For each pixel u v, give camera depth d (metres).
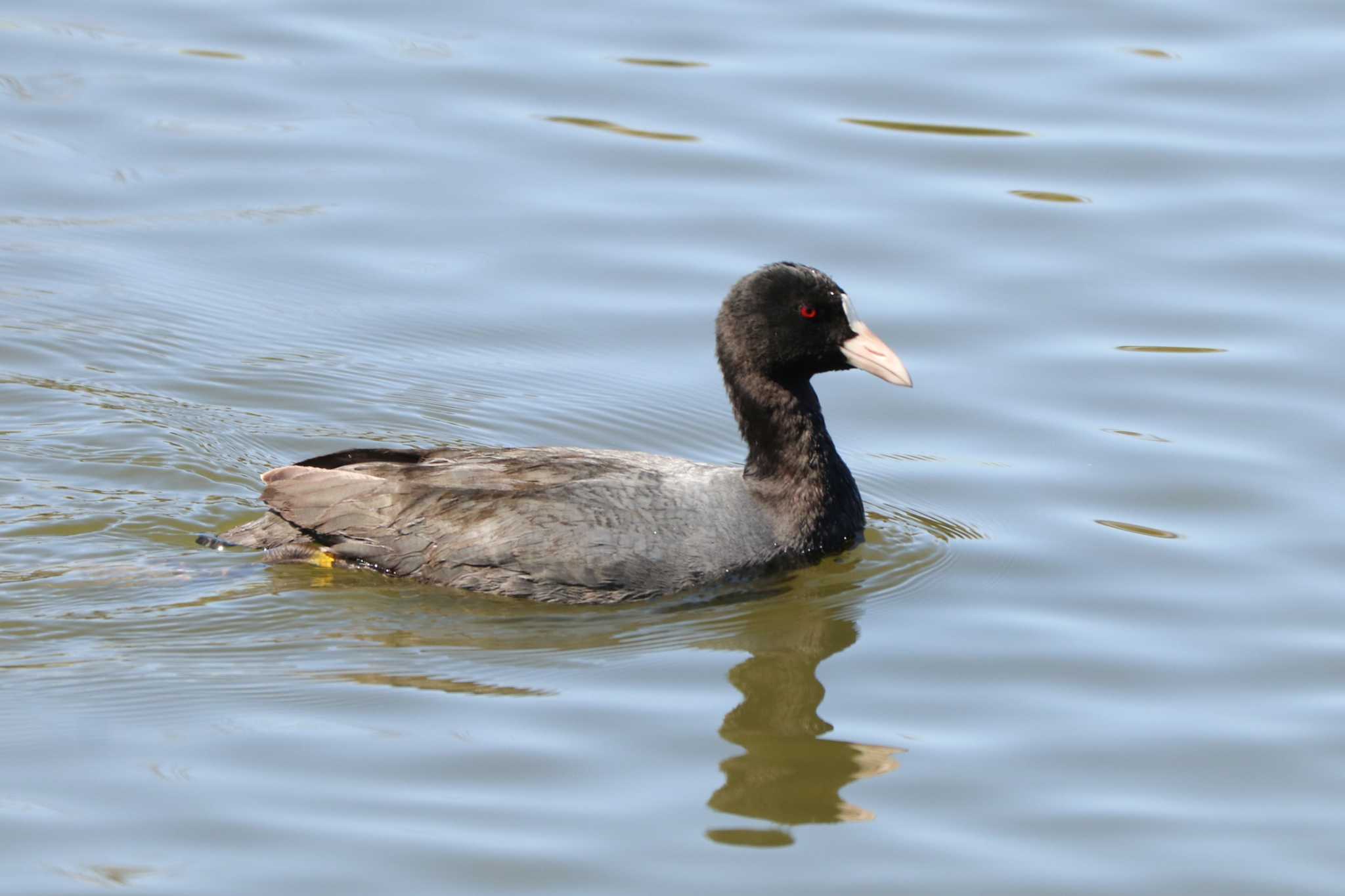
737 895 10.34
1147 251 19.34
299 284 19.11
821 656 13.29
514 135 21.42
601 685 12.71
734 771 11.61
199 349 17.88
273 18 23.97
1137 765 11.84
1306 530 15.15
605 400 17.47
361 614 13.60
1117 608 14.05
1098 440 16.67
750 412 14.78
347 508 14.16
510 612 13.73
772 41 23.25
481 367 17.91
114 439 16.22
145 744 11.68
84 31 23.59
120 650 12.91
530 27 23.75
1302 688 12.84
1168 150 20.91
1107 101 21.81
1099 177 20.53
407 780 11.37
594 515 13.88
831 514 14.82
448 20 23.92
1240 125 21.33
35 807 10.91
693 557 14.03
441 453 14.67
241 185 20.61
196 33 23.62
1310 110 21.55
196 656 12.89
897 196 20.30
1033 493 15.98
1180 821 11.22
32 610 13.42
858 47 23.06
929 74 22.44
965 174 20.66
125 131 21.47
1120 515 15.56
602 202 20.31
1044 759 11.91
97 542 14.58
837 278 19.00
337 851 10.58
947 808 11.32
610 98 22.05
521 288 19.06
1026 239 19.59
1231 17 23.53
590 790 11.35
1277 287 18.72
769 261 19.27
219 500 15.43
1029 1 24.06
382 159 21.05
